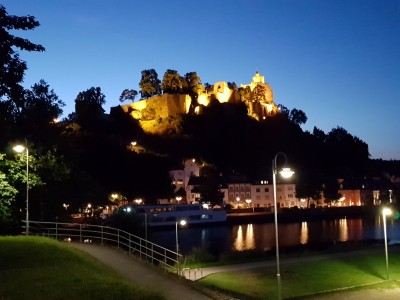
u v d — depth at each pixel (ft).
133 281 77.51
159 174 463.01
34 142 144.36
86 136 460.14
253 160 583.58
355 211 472.03
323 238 287.89
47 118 157.17
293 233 319.47
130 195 427.33
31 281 66.64
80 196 171.42
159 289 72.95
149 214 330.13
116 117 606.96
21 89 95.40
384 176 633.20
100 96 628.69
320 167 633.61
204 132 589.32
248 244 266.57
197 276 127.03
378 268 137.59
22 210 141.18
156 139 563.07
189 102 638.94
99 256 98.58
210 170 510.99
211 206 424.46
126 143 512.63
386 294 104.47
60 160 150.51
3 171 128.06
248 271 132.77
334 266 139.03
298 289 112.16
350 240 267.59
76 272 73.36
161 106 622.95
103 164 433.48
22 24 93.15
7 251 86.33
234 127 607.37
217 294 73.41
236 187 484.74
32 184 133.18
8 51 92.02
